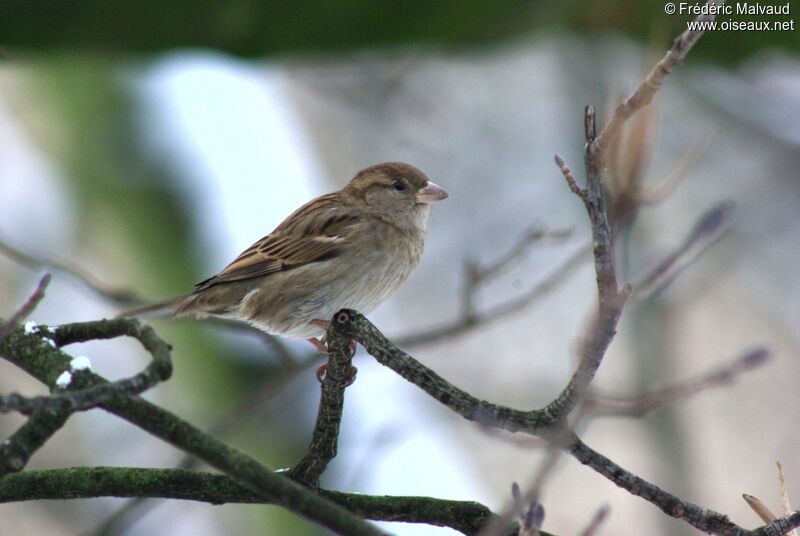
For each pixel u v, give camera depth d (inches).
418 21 405.4
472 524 247.1
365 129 717.3
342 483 465.7
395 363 229.9
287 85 711.1
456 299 663.1
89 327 229.5
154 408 200.7
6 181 600.1
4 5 371.2
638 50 504.7
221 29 395.2
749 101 663.1
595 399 270.5
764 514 237.5
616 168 294.0
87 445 543.2
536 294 415.5
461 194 691.4
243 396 476.7
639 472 569.0
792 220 658.8
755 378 616.1
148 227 505.4
